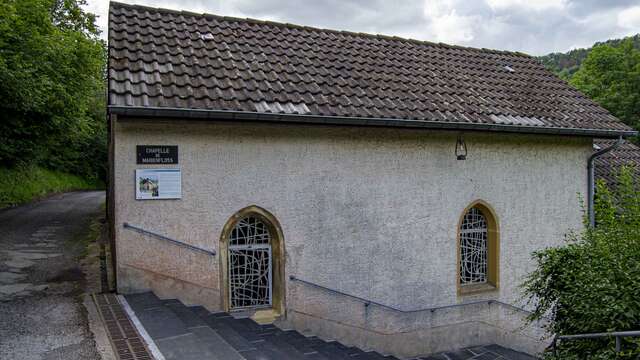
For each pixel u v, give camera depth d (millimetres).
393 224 9211
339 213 8758
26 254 10727
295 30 11164
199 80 8094
